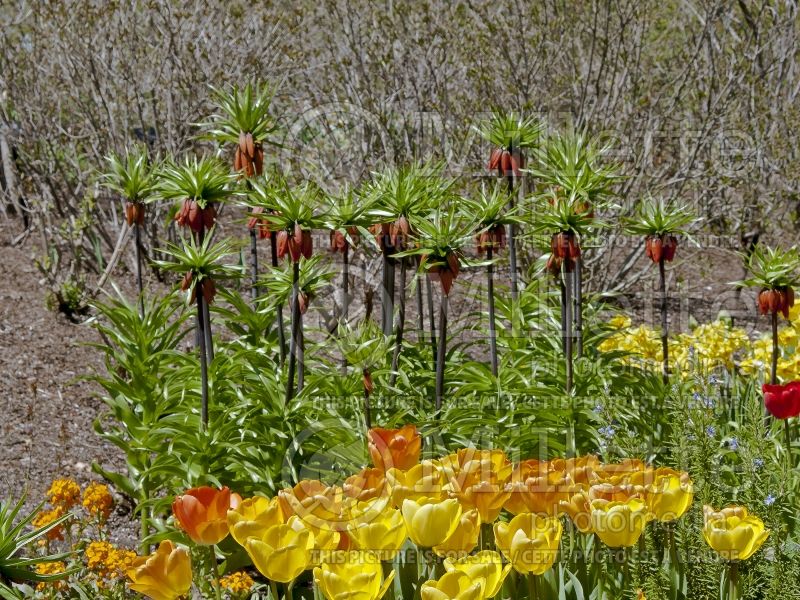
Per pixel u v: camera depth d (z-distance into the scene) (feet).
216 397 15.25
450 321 21.70
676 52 30.91
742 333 18.95
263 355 15.85
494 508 8.28
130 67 26.12
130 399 15.78
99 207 27.73
